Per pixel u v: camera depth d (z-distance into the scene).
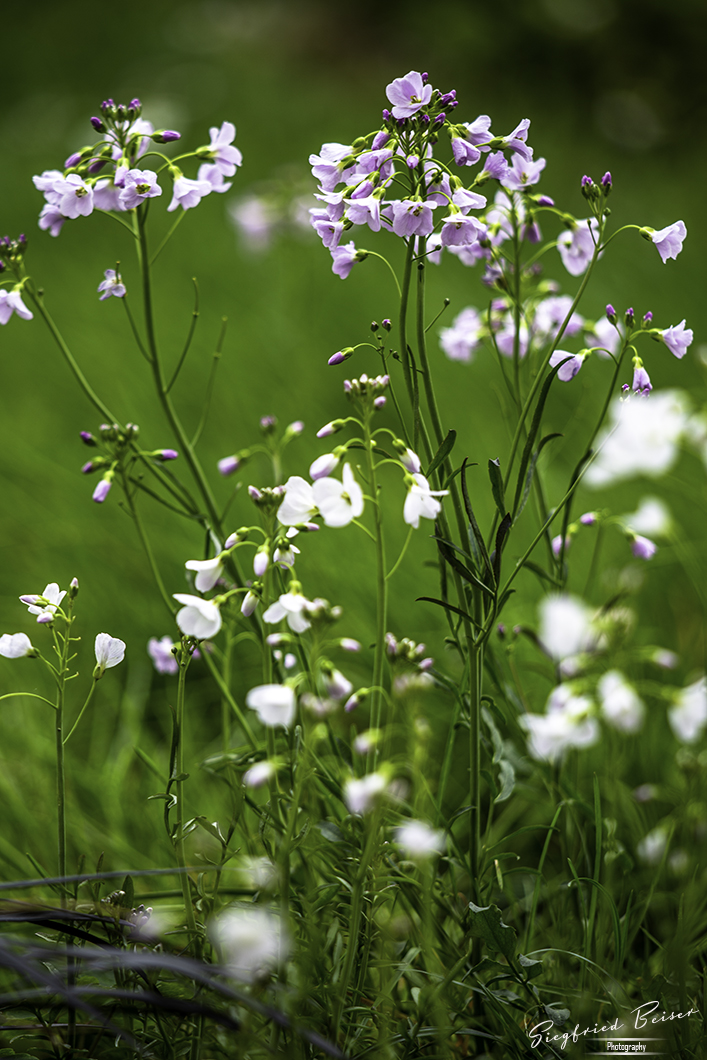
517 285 1.31
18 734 1.46
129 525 1.87
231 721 1.49
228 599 1.22
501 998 1.23
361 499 1.21
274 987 1.20
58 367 2.65
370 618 1.56
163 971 1.23
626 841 1.37
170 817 1.38
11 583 1.82
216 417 2.24
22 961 1.17
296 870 1.29
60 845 1.24
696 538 1.71
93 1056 1.23
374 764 1.23
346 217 1.23
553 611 1.17
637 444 1.23
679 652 1.48
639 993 1.29
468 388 2.31
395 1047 1.25
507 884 1.32
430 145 1.24
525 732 1.33
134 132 1.30
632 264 3.01
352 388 1.22
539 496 1.35
